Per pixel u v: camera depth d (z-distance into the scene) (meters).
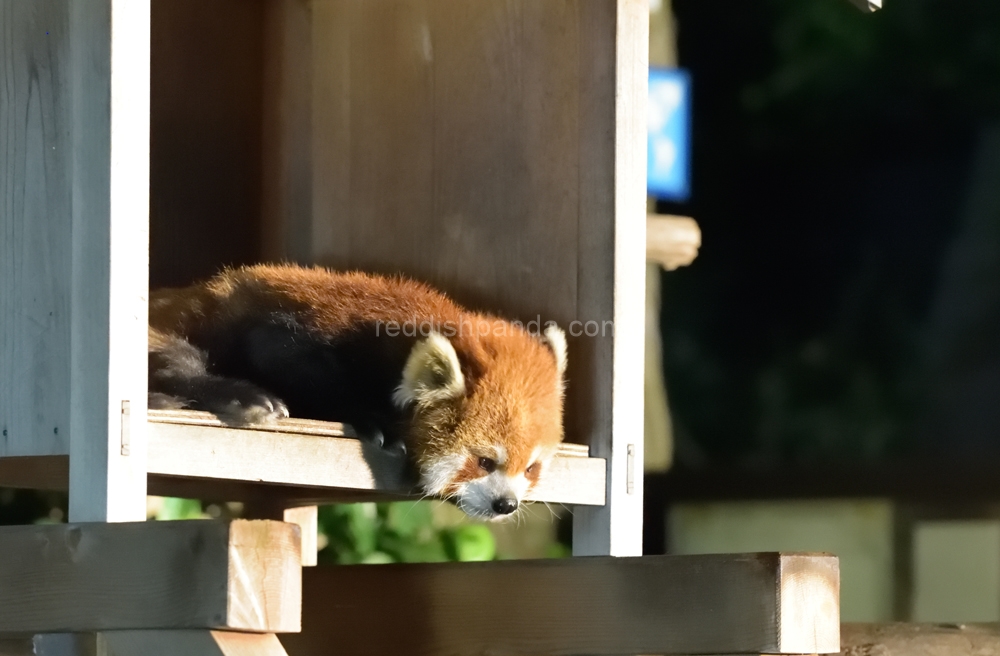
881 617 17.72
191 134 10.55
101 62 6.64
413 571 8.87
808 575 7.21
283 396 8.68
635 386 8.52
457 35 9.48
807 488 18.36
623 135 8.54
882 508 18.00
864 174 19.42
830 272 19.53
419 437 8.20
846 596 17.97
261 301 8.94
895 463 18.08
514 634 8.30
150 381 7.87
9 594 6.60
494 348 8.47
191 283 10.43
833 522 18.20
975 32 18.70
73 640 6.46
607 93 8.57
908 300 18.97
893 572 17.77
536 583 8.25
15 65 7.28
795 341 19.62
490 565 8.52
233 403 7.20
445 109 9.54
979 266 18.39
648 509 18.45
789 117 19.75
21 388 7.02
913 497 17.84
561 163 8.80
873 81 19.27
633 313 8.53
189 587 5.94
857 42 19.33
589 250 8.59
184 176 10.50
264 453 7.02
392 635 8.89
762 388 19.64
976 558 17.36
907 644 9.95
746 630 7.20
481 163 9.27
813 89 19.59
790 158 19.78
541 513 18.00
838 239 19.53
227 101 10.73
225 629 5.86
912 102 19.06
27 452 6.94
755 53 19.98
